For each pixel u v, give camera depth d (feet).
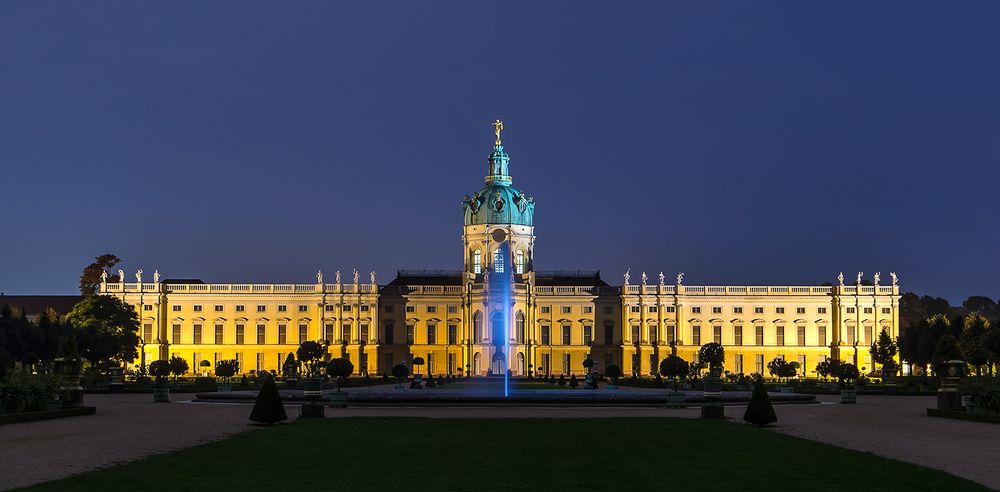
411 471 153.17
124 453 173.06
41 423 238.48
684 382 495.41
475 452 176.96
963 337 488.85
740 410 294.87
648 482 143.13
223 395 345.31
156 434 208.03
